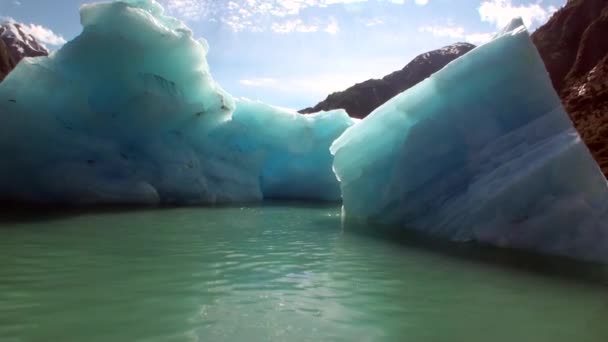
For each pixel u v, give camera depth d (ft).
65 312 8.84
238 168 33.53
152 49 27.68
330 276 12.14
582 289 11.27
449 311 9.55
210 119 31.81
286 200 35.35
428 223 19.38
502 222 16.48
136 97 27.22
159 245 15.49
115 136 28.43
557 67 103.71
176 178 28.63
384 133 22.24
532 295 10.73
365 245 16.47
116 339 7.64
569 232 14.99
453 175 19.39
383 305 9.87
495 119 18.80
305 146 36.58
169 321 8.53
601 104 70.18
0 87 25.27
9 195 25.77
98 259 13.23
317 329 8.38
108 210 23.70
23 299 9.52
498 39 18.95
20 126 24.99
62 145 26.14
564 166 15.52
